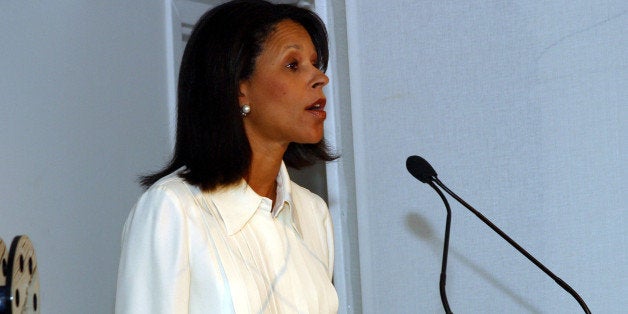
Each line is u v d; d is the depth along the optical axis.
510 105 4.63
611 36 4.37
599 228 4.40
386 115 4.97
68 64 3.96
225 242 2.91
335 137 5.21
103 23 4.52
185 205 2.87
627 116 4.34
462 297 4.76
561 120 4.49
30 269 3.16
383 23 4.98
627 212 4.33
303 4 5.30
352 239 5.20
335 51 5.23
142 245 2.83
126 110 4.84
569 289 2.97
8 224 3.13
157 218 2.83
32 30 3.54
